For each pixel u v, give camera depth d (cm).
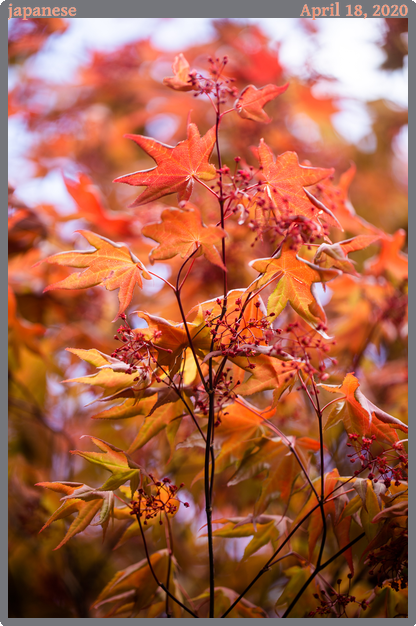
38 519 153
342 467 136
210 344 114
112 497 114
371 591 121
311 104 185
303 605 120
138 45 208
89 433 174
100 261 113
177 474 148
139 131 208
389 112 196
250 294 113
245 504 147
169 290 153
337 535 117
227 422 119
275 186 114
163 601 120
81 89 209
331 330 163
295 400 139
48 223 152
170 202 164
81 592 157
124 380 115
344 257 111
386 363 173
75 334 165
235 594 121
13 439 178
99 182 199
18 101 201
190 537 166
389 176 202
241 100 113
